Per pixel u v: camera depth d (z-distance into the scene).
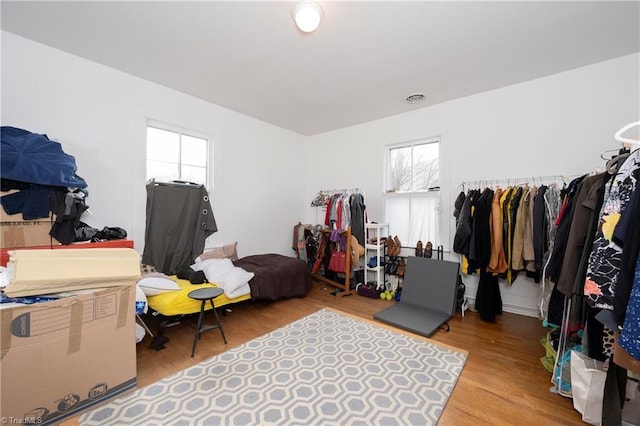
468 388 1.68
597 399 1.37
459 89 3.06
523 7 1.81
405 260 3.60
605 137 2.49
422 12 1.85
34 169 1.83
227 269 2.79
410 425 1.37
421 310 2.82
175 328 2.53
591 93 2.54
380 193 4.02
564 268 1.54
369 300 3.39
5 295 1.38
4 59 2.09
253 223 4.04
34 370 1.32
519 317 2.83
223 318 2.78
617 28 2.02
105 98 2.60
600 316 1.21
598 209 1.36
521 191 2.71
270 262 3.47
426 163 3.69
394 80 2.85
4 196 1.78
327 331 2.44
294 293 3.31
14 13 1.88
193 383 1.70
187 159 3.36
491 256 2.72
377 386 1.67
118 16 1.92
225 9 1.84
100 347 1.52
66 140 2.39
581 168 2.60
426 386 1.67
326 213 4.22
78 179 2.09
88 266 1.53
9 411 1.26
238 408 1.49
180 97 3.17
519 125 2.91
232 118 3.73
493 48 2.28
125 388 1.61
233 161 3.76
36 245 1.90
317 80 2.87
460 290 2.96
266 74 2.74
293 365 1.90
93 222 2.54
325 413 1.45
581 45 2.24
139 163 2.85
